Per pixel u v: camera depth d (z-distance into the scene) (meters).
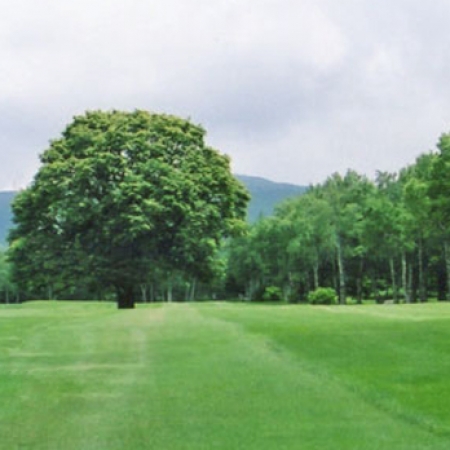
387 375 14.46
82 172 46.16
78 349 20.23
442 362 15.96
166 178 46.38
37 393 13.52
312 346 18.97
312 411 11.58
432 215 63.47
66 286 47.72
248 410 11.77
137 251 48.00
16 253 47.91
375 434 10.12
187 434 10.34
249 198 51.25
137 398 12.95
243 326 25.36
